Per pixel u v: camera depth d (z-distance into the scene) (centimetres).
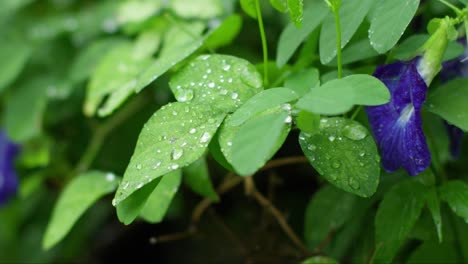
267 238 41
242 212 46
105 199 49
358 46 35
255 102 30
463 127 32
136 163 30
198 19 45
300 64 37
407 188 34
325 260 35
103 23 50
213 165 46
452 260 36
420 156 31
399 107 32
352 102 28
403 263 39
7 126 50
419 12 40
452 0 39
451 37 32
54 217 38
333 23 33
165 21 45
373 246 37
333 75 34
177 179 36
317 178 41
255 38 48
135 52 43
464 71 36
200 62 33
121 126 50
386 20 32
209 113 31
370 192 31
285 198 45
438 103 33
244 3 34
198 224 45
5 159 50
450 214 36
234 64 33
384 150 33
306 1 42
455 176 40
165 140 31
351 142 31
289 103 31
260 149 27
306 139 31
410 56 32
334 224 37
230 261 48
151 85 47
